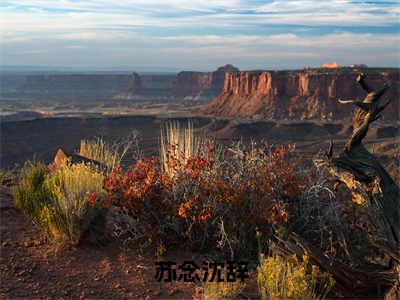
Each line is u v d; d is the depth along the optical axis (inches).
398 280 180.1
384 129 4739.2
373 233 199.5
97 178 251.3
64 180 247.4
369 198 196.5
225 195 219.6
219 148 245.8
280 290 176.7
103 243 229.1
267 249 226.7
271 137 5841.5
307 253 192.7
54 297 175.2
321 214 227.9
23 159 4399.6
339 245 219.6
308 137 5802.2
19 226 238.8
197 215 225.1
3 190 296.7
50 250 214.1
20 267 195.0
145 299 178.9
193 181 233.1
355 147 200.8
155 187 233.1
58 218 219.6
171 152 251.6
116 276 197.3
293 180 229.0
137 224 242.7
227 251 225.1
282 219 212.4
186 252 227.3
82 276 194.7
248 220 224.8
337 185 216.7
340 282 188.5
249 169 234.8
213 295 176.6
